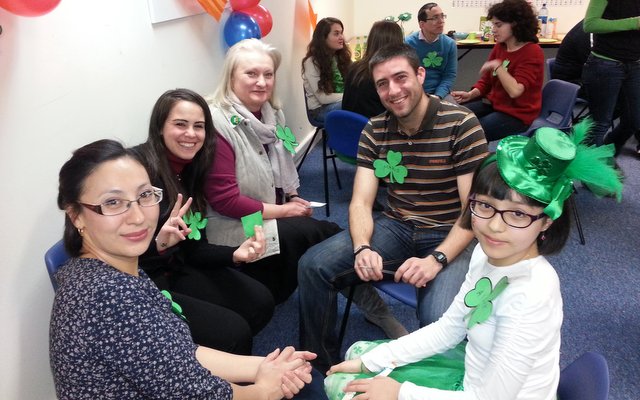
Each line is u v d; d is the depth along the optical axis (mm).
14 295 1371
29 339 1444
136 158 992
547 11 4883
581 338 1949
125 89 1758
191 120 1573
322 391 1289
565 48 3553
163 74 1982
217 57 2416
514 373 883
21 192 1356
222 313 1505
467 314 1064
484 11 5031
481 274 1058
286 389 1181
